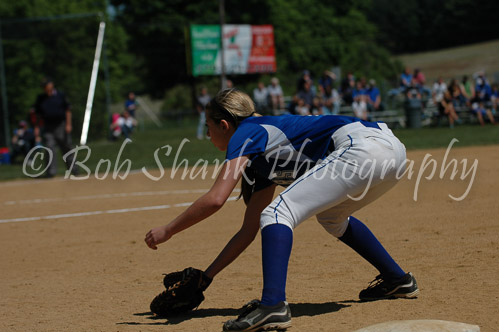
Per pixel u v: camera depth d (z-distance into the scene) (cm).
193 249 1197
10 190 2330
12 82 4425
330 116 714
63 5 7375
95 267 1104
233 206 1648
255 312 656
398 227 1262
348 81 4472
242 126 701
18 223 1606
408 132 4050
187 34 6594
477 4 14250
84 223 1551
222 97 737
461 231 1177
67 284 995
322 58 9738
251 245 1205
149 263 1108
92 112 4088
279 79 8869
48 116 2655
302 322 709
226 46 6581
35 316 816
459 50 13350
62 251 1256
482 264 924
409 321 593
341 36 10075
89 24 4300
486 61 11338
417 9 14962
